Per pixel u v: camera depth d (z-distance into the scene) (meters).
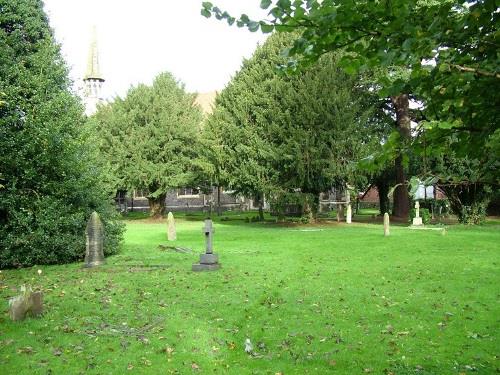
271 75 26.95
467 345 6.88
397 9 2.62
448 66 2.58
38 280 11.46
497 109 2.72
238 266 13.02
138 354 6.44
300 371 6.08
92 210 15.27
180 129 34.31
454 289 10.14
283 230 23.70
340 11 2.67
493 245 16.39
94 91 63.56
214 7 2.79
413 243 17.16
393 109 30.23
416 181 2.88
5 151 13.67
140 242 19.33
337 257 14.51
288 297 9.62
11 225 13.70
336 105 24.98
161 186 34.66
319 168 25.22
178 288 10.38
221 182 30.25
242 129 27.05
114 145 33.41
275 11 2.72
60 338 6.91
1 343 6.60
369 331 7.59
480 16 2.55
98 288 10.32
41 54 15.45
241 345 7.10
